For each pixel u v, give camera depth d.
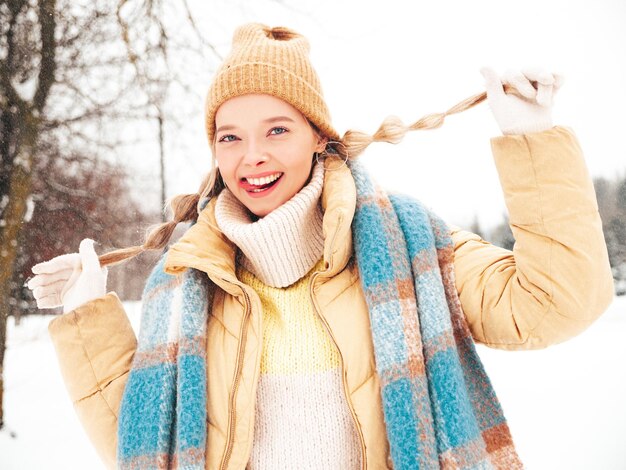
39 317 5.73
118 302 1.25
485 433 1.00
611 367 4.77
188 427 0.97
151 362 1.10
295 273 1.09
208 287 1.15
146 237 1.32
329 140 1.18
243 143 1.09
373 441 0.94
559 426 3.53
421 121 1.08
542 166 0.84
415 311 0.97
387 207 1.06
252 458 1.03
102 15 4.39
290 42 1.17
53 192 5.40
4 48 4.09
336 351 1.03
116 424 1.14
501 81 0.89
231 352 1.05
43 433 3.91
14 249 4.01
